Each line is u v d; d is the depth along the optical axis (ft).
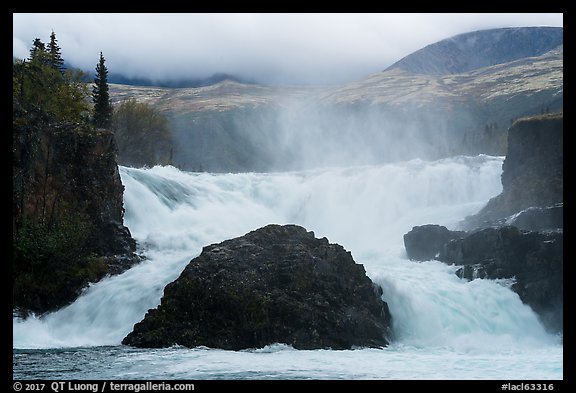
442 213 253.65
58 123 188.34
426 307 147.43
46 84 272.31
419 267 174.60
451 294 152.46
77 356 119.55
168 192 244.42
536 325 150.30
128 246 183.21
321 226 272.92
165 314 136.77
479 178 273.13
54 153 180.34
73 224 177.27
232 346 131.23
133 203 220.84
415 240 196.44
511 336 145.07
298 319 133.39
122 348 131.54
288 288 138.00
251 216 258.98
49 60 319.27
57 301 161.99
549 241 160.15
